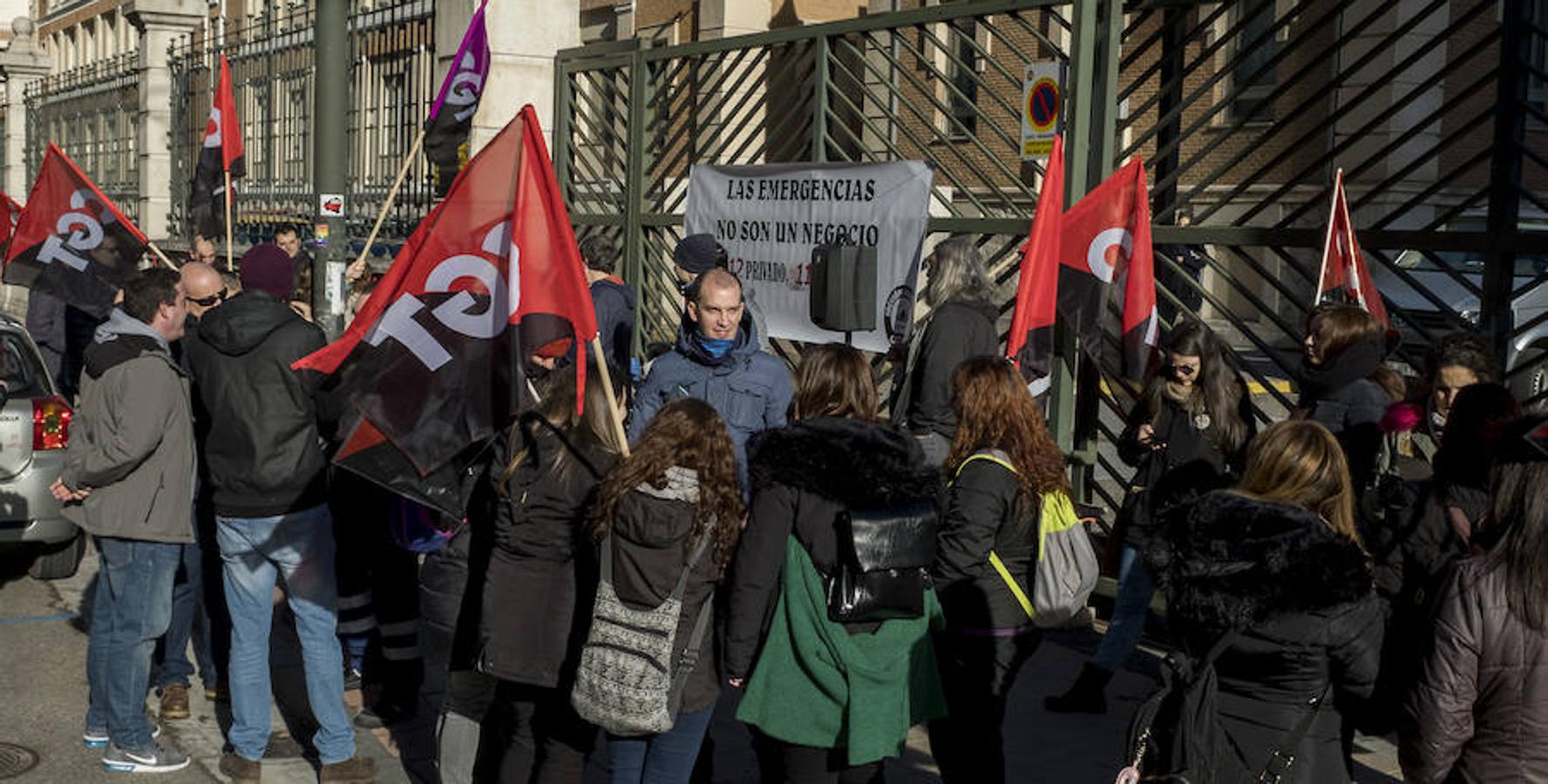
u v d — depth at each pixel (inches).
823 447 152.3
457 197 166.2
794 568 153.9
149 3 669.9
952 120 307.9
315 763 209.0
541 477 159.2
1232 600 122.3
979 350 244.1
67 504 206.8
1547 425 117.1
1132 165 238.8
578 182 426.6
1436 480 152.9
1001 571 166.7
